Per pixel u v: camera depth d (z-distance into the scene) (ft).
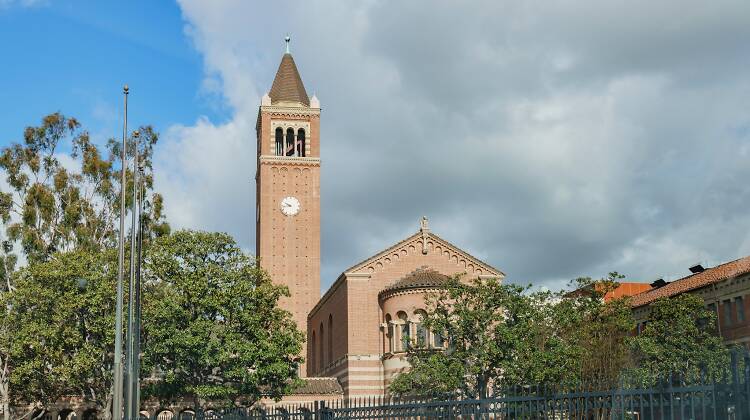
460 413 90.79
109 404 252.83
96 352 243.60
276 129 431.84
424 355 213.66
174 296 236.43
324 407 104.17
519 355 199.52
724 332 256.52
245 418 121.39
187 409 285.64
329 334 344.69
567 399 85.76
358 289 297.74
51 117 322.14
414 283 278.46
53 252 306.96
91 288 248.11
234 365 237.25
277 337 247.29
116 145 333.21
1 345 258.16
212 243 245.65
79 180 322.75
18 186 314.55
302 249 412.57
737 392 64.28
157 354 238.07
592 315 216.13
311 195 419.33
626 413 81.25
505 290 212.02
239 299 240.94
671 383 72.64
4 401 267.39
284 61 443.73
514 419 94.68
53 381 252.83
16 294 250.57
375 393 289.53
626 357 211.61
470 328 208.44
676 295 278.46
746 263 254.27
